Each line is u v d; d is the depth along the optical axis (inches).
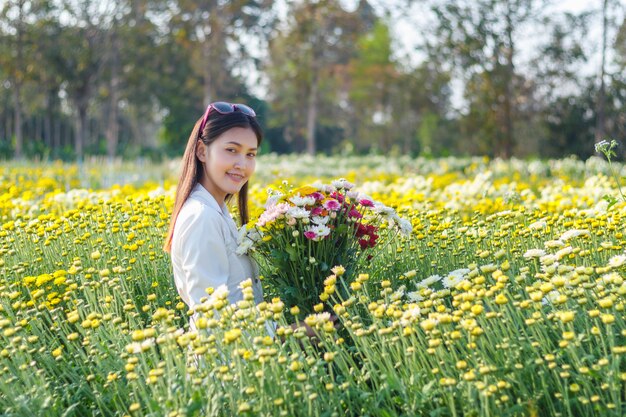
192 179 107.0
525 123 1077.8
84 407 100.5
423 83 1578.5
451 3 930.7
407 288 129.9
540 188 354.9
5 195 241.4
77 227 177.8
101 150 1521.9
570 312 83.4
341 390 91.4
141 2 1376.7
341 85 2162.9
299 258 108.1
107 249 152.8
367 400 85.5
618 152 918.4
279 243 108.7
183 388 88.4
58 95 1873.8
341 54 1818.4
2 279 146.3
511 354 87.0
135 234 163.9
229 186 106.7
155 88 1823.3
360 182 485.4
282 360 85.5
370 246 116.6
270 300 125.4
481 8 930.1
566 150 1043.3
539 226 131.3
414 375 86.4
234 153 105.9
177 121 1985.7
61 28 1311.5
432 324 86.2
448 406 84.3
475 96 1007.0
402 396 86.8
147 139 3238.2
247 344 90.4
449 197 261.3
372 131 2309.3
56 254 162.1
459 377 87.4
